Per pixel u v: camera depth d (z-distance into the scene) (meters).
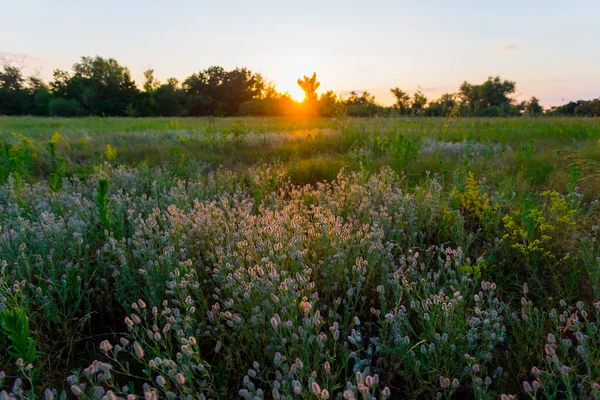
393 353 2.36
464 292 2.72
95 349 2.72
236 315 2.33
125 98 68.44
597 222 3.73
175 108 70.56
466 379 2.26
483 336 2.25
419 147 9.23
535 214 3.39
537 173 6.30
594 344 2.12
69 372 2.51
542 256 3.29
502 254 3.63
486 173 6.07
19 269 2.96
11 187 5.12
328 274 3.07
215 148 10.67
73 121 27.20
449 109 11.20
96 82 68.94
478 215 4.24
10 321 2.00
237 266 3.03
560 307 2.80
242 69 86.62
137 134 13.92
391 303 2.91
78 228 3.69
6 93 71.19
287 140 11.77
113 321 3.01
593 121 15.91
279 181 6.51
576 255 3.14
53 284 2.89
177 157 8.40
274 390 1.68
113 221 4.19
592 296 2.87
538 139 10.95
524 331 2.49
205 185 6.39
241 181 6.51
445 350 2.32
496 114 25.89
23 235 3.47
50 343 2.75
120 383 2.44
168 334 2.58
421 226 4.32
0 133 15.74
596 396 1.66
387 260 3.23
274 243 3.26
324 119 24.59
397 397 2.29
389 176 5.80
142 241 3.36
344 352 2.23
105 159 9.12
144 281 3.27
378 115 13.28
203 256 3.71
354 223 4.02
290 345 2.35
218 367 2.36
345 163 7.62
